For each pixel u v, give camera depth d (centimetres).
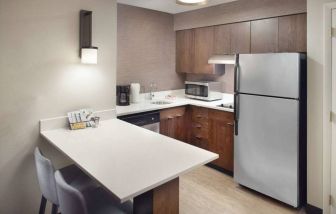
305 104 256
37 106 225
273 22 308
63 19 232
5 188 216
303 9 279
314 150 251
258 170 281
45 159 158
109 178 136
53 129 233
